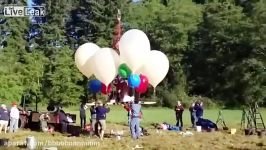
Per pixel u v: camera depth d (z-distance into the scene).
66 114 27.44
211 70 84.38
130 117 22.58
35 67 74.56
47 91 75.81
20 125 28.27
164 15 88.94
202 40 86.38
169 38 86.94
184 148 18.42
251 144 20.08
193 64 86.38
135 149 18.22
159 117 46.50
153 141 20.67
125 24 91.38
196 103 29.62
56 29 89.06
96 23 88.81
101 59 23.08
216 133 25.77
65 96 75.88
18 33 87.19
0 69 67.06
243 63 77.12
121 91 25.00
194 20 91.62
